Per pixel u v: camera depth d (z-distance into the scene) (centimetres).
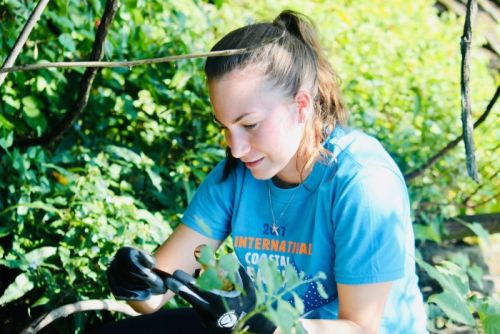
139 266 174
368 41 489
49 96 303
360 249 173
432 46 527
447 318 288
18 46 179
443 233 362
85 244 253
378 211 172
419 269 346
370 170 175
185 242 205
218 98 172
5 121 267
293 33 186
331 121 185
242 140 174
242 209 193
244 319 135
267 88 170
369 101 410
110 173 294
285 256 189
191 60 340
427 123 398
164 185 319
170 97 333
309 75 178
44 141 292
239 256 196
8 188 276
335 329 171
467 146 210
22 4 295
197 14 390
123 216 264
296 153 180
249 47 170
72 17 312
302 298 187
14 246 257
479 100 464
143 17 363
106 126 325
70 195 278
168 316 205
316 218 180
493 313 173
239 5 490
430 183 372
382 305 176
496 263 362
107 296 253
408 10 587
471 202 395
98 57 261
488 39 601
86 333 247
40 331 256
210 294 167
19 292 239
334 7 540
